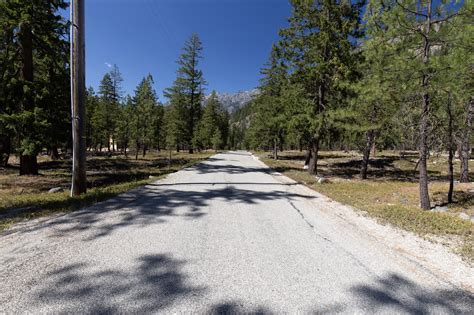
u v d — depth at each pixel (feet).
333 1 44.75
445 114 27.76
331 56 46.11
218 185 33.30
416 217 19.51
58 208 19.04
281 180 41.06
